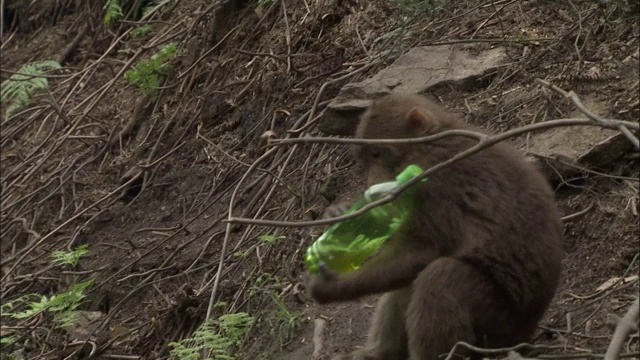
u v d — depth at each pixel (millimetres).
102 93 10734
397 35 8656
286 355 7016
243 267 8141
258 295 7629
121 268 9133
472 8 8461
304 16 9883
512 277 5508
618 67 7480
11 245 10414
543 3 8469
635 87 7262
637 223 6531
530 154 7117
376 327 6289
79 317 8773
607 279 6359
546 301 5652
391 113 6160
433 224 5691
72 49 12516
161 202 9703
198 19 10695
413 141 5312
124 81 11414
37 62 12031
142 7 12078
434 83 8117
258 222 5156
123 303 8688
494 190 5613
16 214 10578
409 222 5758
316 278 5902
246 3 10609
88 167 10656
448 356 5184
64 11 13391
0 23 13109
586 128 7133
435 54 8430
